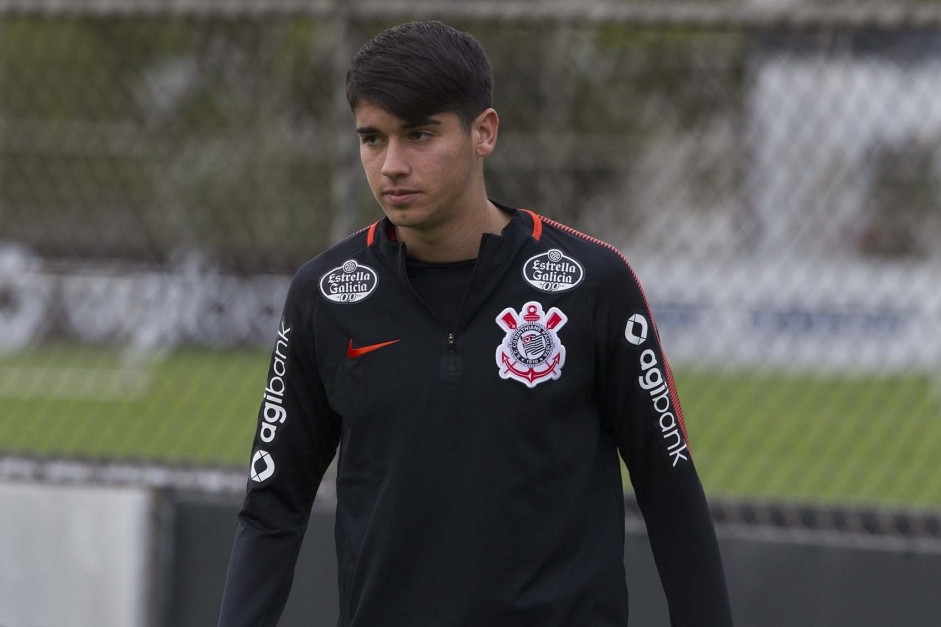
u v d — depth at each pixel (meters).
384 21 12.31
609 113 32.78
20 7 12.58
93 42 27.11
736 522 11.77
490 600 6.65
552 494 6.72
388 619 6.81
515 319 6.70
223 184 29.86
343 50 12.22
